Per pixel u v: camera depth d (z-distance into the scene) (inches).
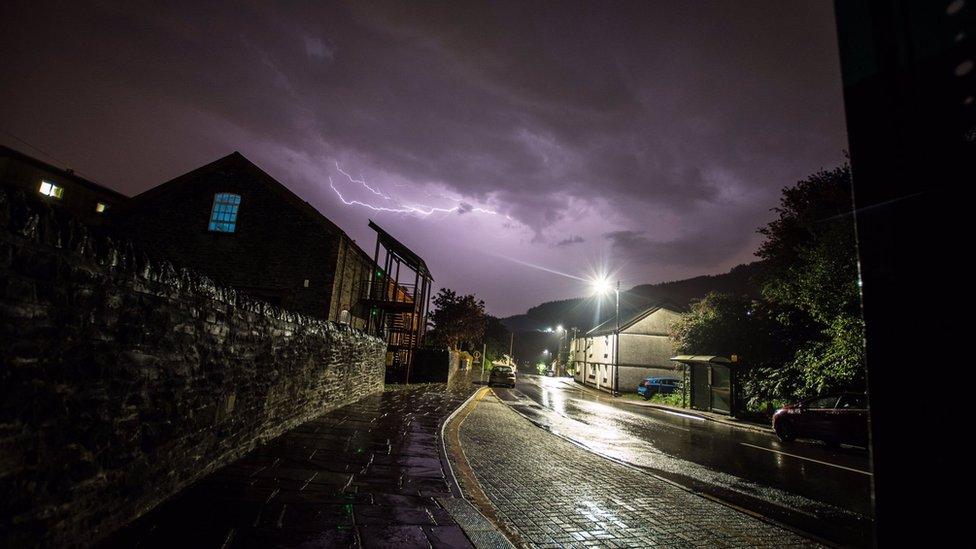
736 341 818.8
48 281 111.5
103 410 132.9
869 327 27.0
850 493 277.3
